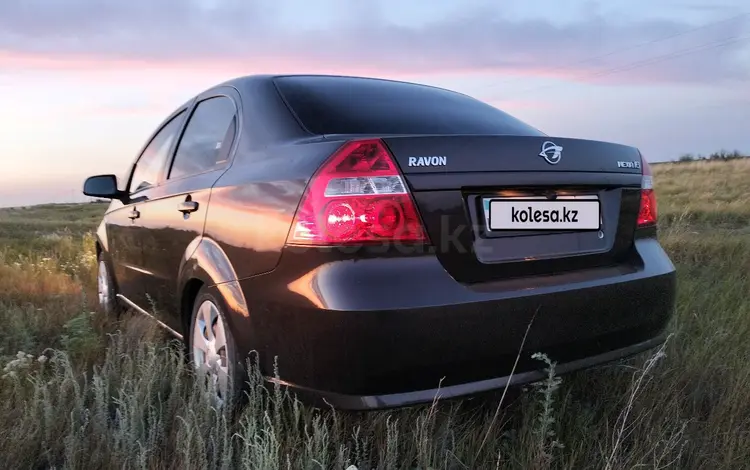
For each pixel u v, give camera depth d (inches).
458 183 74.7
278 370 78.0
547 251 83.4
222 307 89.7
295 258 73.5
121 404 83.1
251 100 102.3
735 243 261.9
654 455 76.9
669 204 587.8
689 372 108.3
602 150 91.5
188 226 106.1
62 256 300.8
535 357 74.6
